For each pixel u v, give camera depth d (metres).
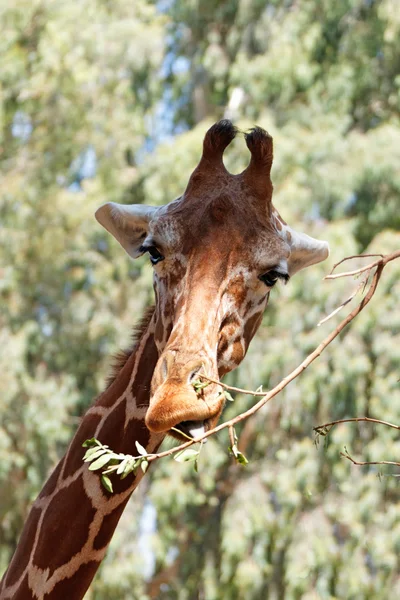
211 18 24.92
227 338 5.80
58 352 23.36
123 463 4.94
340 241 19.72
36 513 6.34
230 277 5.82
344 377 19.34
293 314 19.91
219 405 5.31
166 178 20.97
